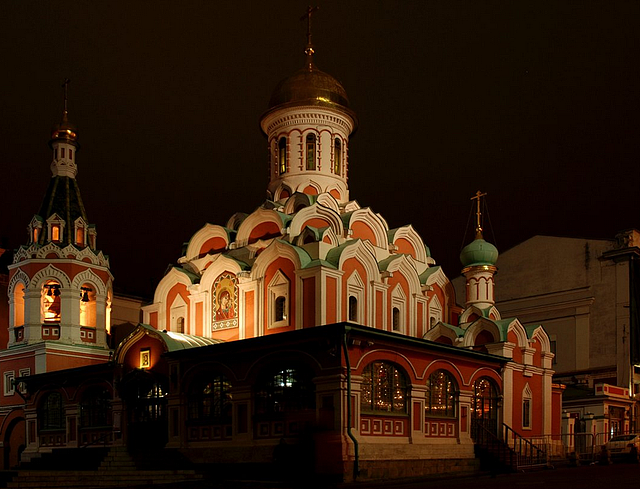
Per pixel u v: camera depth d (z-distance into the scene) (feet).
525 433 106.42
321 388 79.66
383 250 114.32
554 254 156.25
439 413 91.76
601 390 128.77
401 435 85.25
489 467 91.45
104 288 129.39
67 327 123.03
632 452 106.42
